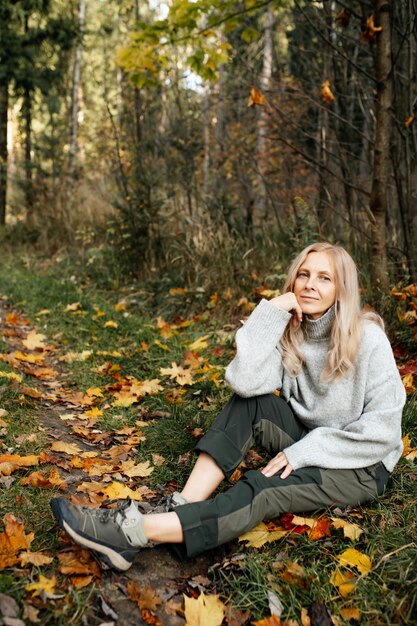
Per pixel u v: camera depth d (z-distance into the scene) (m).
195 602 1.63
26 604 1.54
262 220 6.61
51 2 10.20
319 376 2.05
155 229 6.29
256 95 3.97
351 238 4.72
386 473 2.04
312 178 7.84
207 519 1.73
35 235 8.78
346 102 5.13
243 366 1.98
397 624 1.56
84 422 2.96
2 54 9.64
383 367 1.95
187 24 4.06
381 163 3.69
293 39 6.37
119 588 1.70
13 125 20.41
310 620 1.58
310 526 1.93
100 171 10.66
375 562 1.79
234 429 1.97
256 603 1.67
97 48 16.72
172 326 4.63
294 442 2.07
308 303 2.04
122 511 1.71
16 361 3.68
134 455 2.60
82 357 3.95
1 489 2.15
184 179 7.11
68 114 15.07
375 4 3.58
